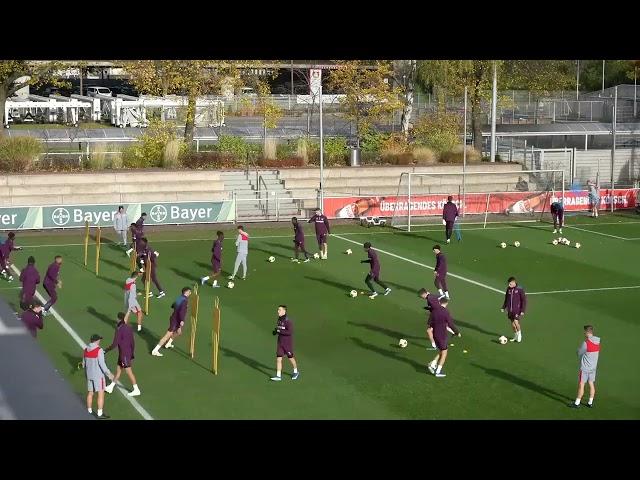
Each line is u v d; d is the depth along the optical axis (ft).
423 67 614.34
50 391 68.33
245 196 503.61
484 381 234.17
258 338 272.10
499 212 517.55
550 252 415.44
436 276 318.24
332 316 298.76
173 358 250.98
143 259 327.67
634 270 377.91
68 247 408.05
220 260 337.31
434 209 502.79
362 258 395.34
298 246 383.86
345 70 630.33
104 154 519.19
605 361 252.62
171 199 491.31
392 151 570.87
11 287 334.85
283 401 216.95
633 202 542.57
